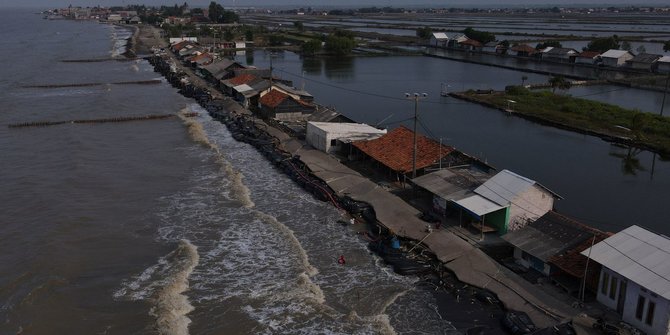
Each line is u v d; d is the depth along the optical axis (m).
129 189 53.47
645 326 28.86
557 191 53.84
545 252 35.06
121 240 42.69
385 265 38.31
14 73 131.12
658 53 165.38
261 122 78.75
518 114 87.56
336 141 62.12
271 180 56.19
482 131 77.75
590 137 75.25
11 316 32.94
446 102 99.00
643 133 73.94
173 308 33.22
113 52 177.25
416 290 35.16
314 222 45.78
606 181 56.91
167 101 98.94
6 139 71.69
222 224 45.38
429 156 52.78
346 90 110.38
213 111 87.81
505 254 38.66
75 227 44.94
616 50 147.25
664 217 47.47
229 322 31.98
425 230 41.41
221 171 58.62
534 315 31.06
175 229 44.56
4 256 40.41
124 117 83.44
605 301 31.66
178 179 56.28
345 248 41.03
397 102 97.88
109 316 32.75
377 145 58.19
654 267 29.66
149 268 38.34
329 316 32.44
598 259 31.55
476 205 41.09
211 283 36.28
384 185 52.50
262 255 40.00
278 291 35.16
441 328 31.28
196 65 135.00
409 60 165.12
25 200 50.75
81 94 104.75
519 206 40.59
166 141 71.06
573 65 150.12
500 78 128.75
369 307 33.41
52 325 32.00
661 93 108.62
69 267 38.53
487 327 30.89
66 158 63.34
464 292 34.53
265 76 105.12
